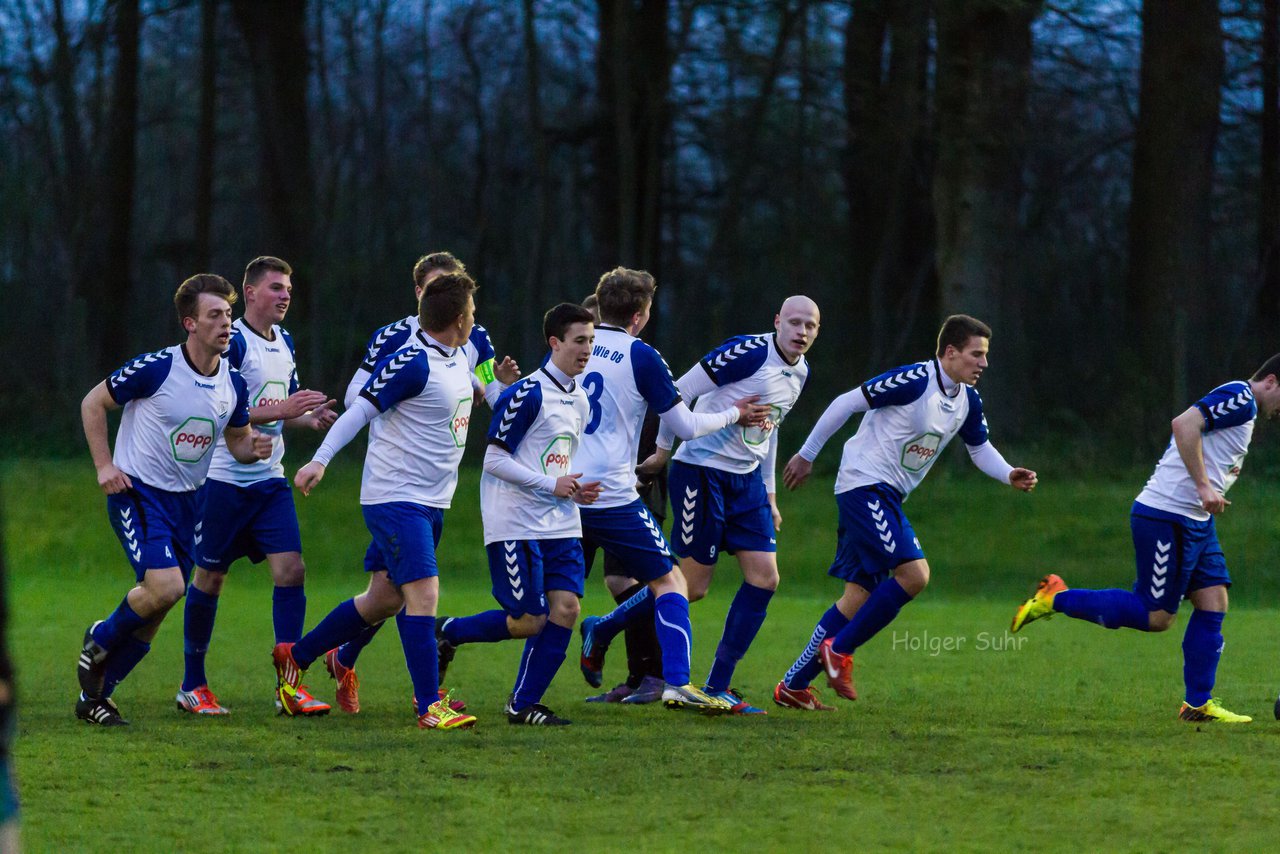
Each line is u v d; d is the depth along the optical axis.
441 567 54.34
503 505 21.42
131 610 21.22
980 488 62.31
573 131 91.06
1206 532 22.38
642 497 27.11
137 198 128.75
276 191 90.06
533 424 21.09
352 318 97.56
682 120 93.00
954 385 23.56
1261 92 81.12
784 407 24.50
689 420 22.28
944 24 69.81
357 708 23.38
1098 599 22.97
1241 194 87.88
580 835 14.51
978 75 70.00
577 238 110.81
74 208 95.44
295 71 90.06
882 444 23.64
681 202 106.81
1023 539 55.50
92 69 98.62
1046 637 35.09
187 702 23.12
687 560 24.36
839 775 17.45
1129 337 75.31
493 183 114.62
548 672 21.86
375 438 21.64
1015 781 17.17
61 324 95.31
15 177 105.62
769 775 17.48
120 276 94.12
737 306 110.25
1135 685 26.62
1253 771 17.77
